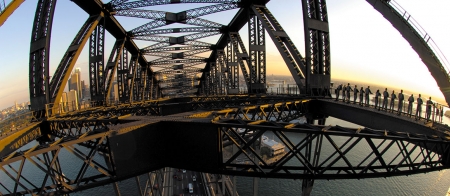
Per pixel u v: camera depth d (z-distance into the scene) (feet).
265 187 193.88
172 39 140.97
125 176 25.52
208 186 199.11
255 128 25.64
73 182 23.94
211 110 36.27
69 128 46.32
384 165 27.58
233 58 133.08
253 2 89.51
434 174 193.57
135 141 26.32
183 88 314.35
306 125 26.05
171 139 28.73
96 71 89.81
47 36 55.62
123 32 112.57
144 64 179.93
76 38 71.82
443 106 35.55
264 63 95.81
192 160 27.71
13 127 44.09
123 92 128.26
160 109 72.59
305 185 55.77
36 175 191.72
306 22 56.34
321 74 58.54
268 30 75.41
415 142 27.73
